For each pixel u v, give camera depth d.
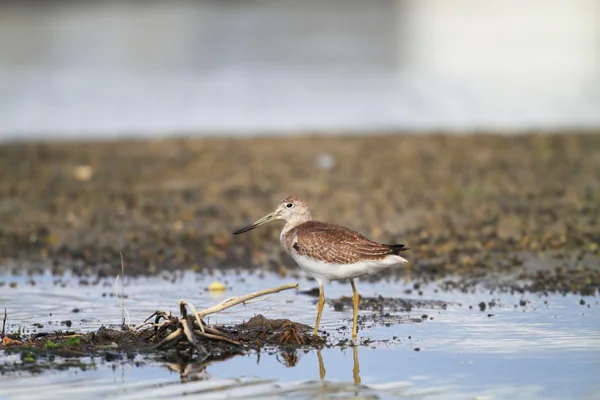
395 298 12.07
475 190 18.64
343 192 18.84
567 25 50.25
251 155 22.92
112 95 31.36
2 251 14.98
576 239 14.60
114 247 15.18
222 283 13.17
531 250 14.32
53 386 8.56
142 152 23.41
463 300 11.89
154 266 14.18
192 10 58.78
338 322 10.96
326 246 10.27
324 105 30.08
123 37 45.22
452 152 22.84
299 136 25.16
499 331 10.33
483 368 8.99
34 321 10.99
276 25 51.91
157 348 9.72
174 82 34.03
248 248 15.16
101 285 13.01
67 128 26.53
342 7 61.28
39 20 50.69
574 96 31.11
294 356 9.55
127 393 8.38
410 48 42.81
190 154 23.14
